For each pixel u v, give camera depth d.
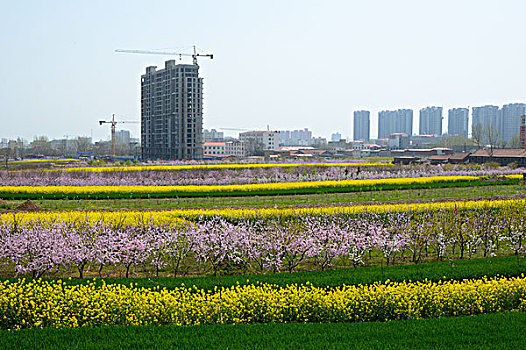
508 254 27.16
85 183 54.44
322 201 44.06
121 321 15.42
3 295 16.19
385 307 16.36
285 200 45.47
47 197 46.41
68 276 22.34
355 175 66.00
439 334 13.98
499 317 15.39
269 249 22.75
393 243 24.23
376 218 33.22
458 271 19.92
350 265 24.38
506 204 34.16
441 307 16.48
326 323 15.12
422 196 48.56
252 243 23.14
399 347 13.02
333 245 23.27
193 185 52.69
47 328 14.38
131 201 44.88
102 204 43.19
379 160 142.12
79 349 12.80
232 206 39.62
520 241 28.38
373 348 12.97
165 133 186.12
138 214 32.06
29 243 21.91
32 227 26.08
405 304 16.34
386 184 56.66
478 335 13.87
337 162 116.12
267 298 16.48
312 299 16.30
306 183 53.84
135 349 12.88
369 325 14.82
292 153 197.12
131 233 24.67
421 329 14.38
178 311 15.62
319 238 23.83
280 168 85.44
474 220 26.98
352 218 32.44
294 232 24.16
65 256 21.48
